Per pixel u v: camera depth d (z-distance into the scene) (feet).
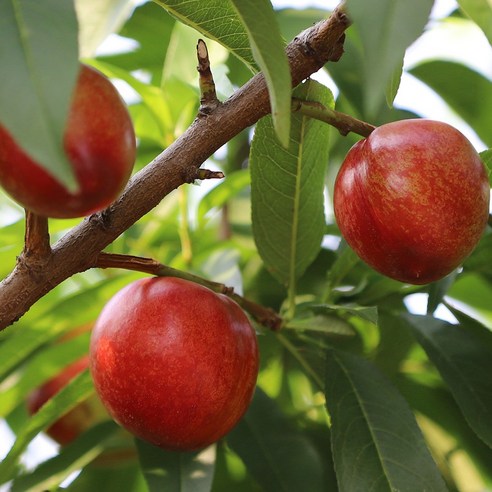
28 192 1.61
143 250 2.58
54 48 1.43
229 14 1.88
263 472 2.15
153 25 2.66
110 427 2.22
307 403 2.44
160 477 2.06
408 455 1.99
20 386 2.36
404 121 1.91
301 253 2.21
